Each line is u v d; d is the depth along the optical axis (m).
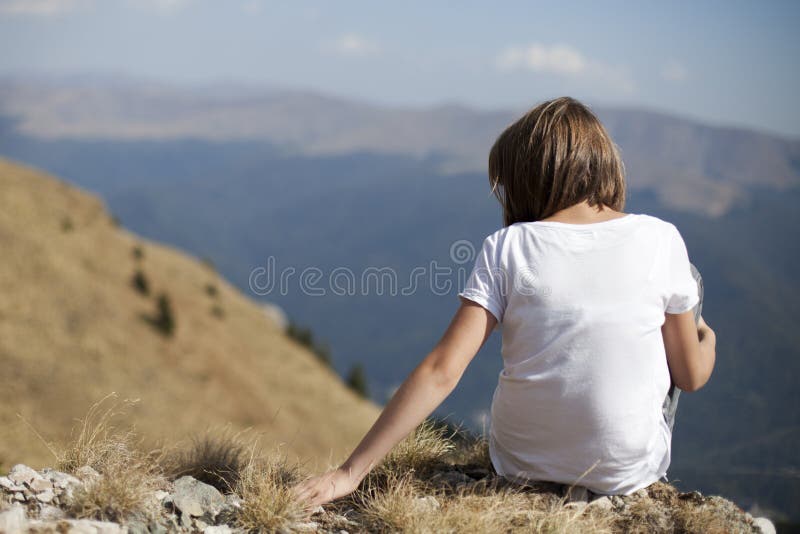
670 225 2.79
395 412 2.56
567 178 2.73
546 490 2.82
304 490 2.66
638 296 2.58
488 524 2.51
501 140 2.93
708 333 2.98
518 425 2.78
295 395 49.16
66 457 3.04
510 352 2.72
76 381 33.78
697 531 2.55
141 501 2.56
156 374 40.00
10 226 44.78
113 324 42.31
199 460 3.41
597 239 2.63
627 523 2.62
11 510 2.22
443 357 2.57
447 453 3.55
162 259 62.50
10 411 28.38
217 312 56.88
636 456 2.67
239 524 2.57
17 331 35.47
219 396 42.44
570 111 2.82
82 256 48.59
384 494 2.82
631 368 2.58
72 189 59.50
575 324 2.56
